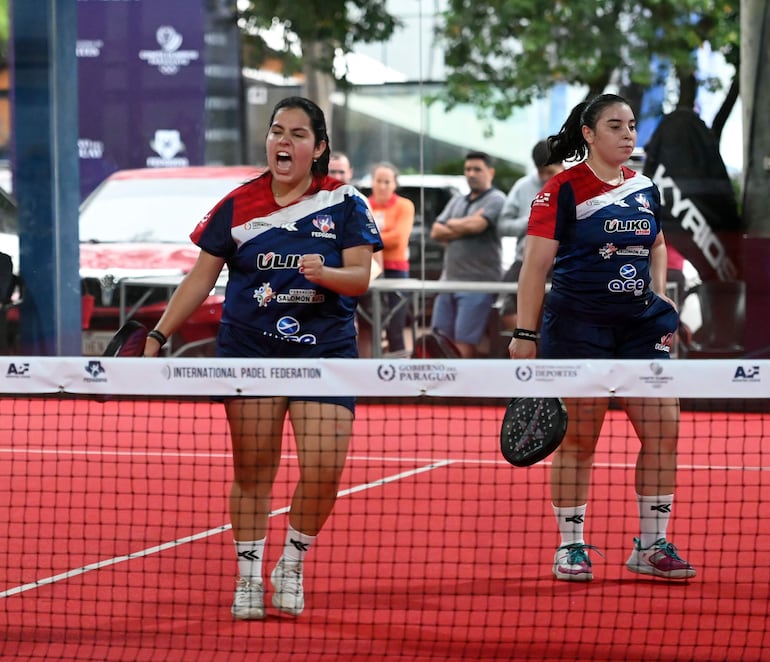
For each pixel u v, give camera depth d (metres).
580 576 7.78
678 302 16.64
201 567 8.10
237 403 7.14
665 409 7.95
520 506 10.05
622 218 7.77
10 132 17.06
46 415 14.84
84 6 17.09
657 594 7.50
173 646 6.50
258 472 7.18
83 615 7.03
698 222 16.61
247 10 17.02
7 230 17.03
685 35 16.47
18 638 6.61
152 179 17.28
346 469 11.87
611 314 7.89
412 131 16.83
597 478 11.42
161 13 17.11
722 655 6.36
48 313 17.02
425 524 9.36
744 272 16.58
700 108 16.56
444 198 16.72
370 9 16.80
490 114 16.64
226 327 7.33
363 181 16.89
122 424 14.20
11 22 16.91
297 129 7.05
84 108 17.23
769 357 16.53
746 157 16.50
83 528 8.98
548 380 6.76
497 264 16.64
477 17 16.59
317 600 7.34
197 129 17.19
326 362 6.80
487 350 16.75
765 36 16.39
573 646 6.49
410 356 16.80
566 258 7.91
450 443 13.57
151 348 7.37
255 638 6.64
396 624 6.87
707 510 9.84
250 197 7.26
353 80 16.91
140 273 16.94
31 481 10.98
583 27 16.50
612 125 7.72
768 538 8.95
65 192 16.98
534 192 16.50
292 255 7.17
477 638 6.62
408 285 16.80
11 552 8.44
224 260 7.41
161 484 10.86
